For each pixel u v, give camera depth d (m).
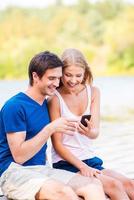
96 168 4.03
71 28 35.09
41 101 3.86
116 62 33.38
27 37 34.84
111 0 35.41
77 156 3.99
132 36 33.81
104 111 12.48
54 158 4.00
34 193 3.56
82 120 3.94
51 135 3.94
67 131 3.74
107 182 3.71
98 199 3.46
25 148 3.63
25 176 3.64
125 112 12.18
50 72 3.73
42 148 3.84
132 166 6.10
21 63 33.34
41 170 3.76
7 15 35.72
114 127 9.67
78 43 34.72
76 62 3.90
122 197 3.66
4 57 33.47
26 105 3.75
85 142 4.02
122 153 6.98
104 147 7.47
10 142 3.68
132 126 9.75
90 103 4.11
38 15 35.72
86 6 35.62
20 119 3.70
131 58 33.19
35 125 3.77
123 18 34.78
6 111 3.70
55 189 3.50
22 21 35.34
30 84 3.85
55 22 35.34
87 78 4.11
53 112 3.98
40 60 3.75
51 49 34.34
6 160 3.75
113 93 17.25
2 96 15.22
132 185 3.85
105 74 32.78
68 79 3.92
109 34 34.31
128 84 21.97
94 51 34.06
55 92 4.02
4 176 3.73
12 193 3.68
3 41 34.53
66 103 4.01
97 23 35.00
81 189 3.54
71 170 3.93
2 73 33.12
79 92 4.07
